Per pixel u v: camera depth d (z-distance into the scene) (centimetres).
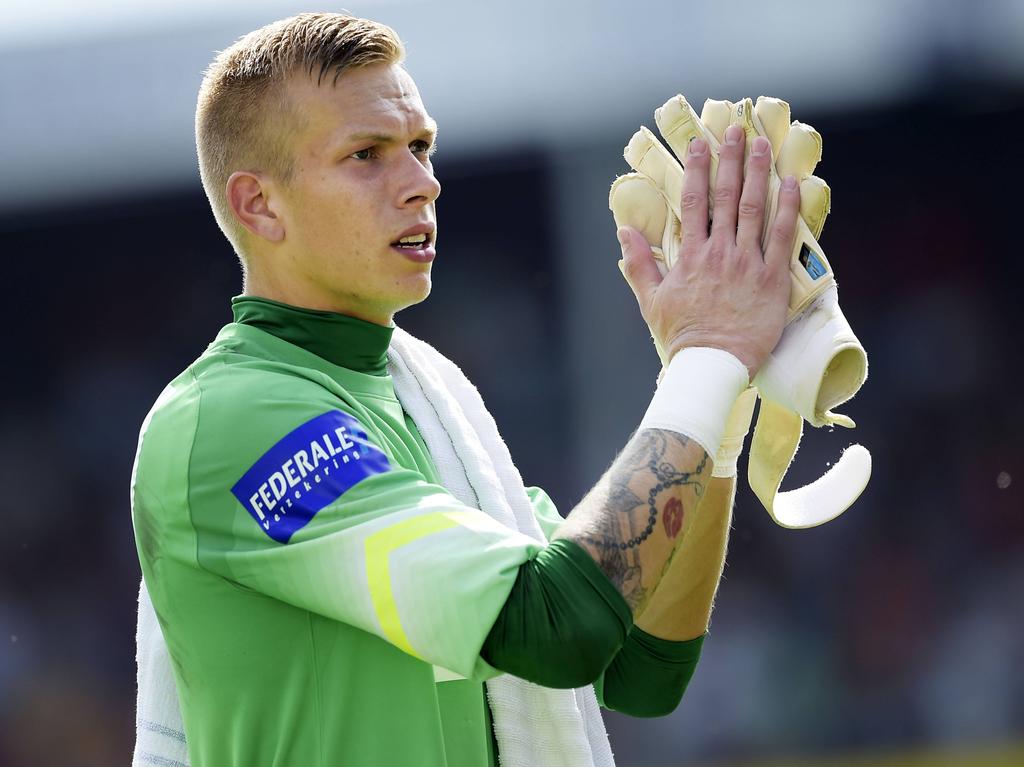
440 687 664
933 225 3538
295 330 698
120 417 3628
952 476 3447
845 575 3297
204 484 630
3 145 3036
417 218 689
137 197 3244
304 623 632
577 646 564
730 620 3241
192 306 3628
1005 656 3250
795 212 652
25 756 3369
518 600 565
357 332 705
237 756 637
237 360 676
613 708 797
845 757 3161
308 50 683
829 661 3225
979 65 3056
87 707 3434
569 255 3462
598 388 3481
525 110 3047
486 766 668
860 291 3562
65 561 3566
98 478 3600
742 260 645
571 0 2988
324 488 607
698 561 770
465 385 770
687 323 643
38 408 3631
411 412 727
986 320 3512
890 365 3528
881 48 3033
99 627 3522
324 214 682
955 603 3322
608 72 3022
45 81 2973
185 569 644
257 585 620
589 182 3316
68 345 3628
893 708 3197
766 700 3184
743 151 666
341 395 660
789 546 3284
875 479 3444
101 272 3609
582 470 3475
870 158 3534
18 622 3512
